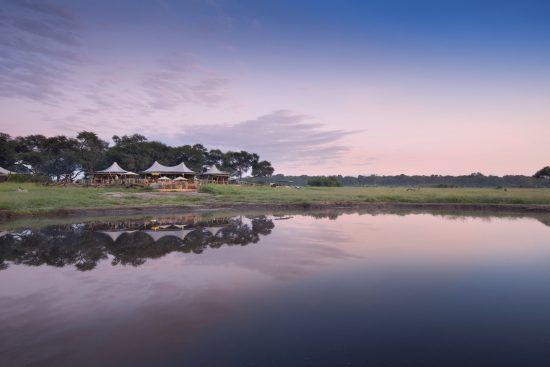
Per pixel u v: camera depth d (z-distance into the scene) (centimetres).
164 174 6194
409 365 569
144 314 767
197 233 1934
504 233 1978
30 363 565
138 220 2512
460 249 1513
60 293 902
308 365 567
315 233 1944
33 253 1400
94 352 602
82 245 1573
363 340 654
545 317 767
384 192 5269
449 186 11288
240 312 783
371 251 1460
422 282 1027
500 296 906
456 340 656
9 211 2477
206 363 571
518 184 16288
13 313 768
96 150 8181
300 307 817
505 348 626
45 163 7456
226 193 4631
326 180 9431
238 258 1320
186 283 996
